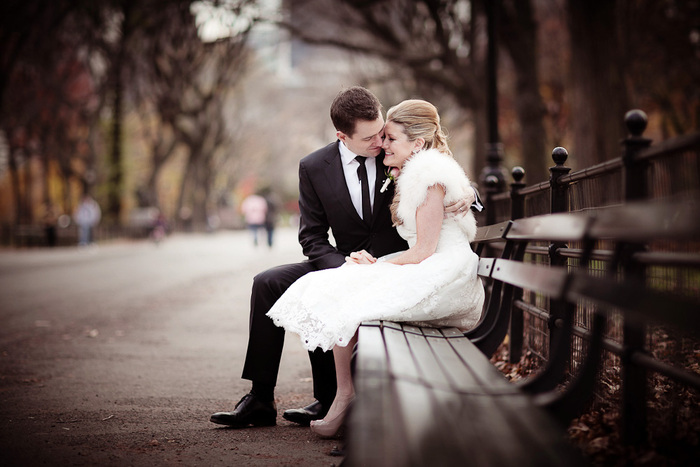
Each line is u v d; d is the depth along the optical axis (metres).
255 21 20.06
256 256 23.88
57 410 4.66
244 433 4.04
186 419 4.41
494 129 11.24
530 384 2.96
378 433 2.34
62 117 35.59
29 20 26.05
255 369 4.17
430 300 3.78
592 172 3.70
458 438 2.24
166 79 26.64
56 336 8.02
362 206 4.29
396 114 4.08
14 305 10.87
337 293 3.75
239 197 81.75
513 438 2.26
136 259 22.58
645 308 2.18
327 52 39.50
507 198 6.92
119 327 8.73
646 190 3.06
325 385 4.27
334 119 4.09
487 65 11.32
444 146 4.10
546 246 5.20
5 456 3.60
